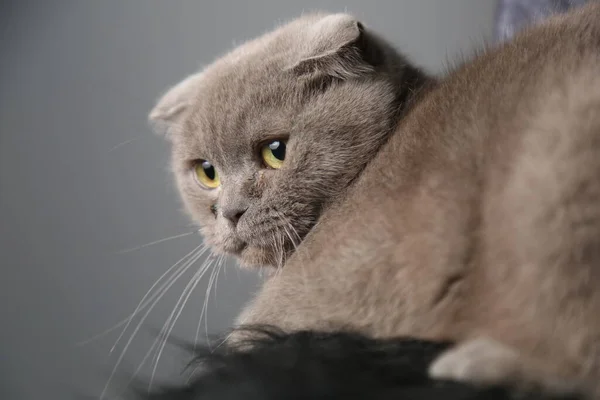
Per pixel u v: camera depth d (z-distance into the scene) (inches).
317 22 21.8
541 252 14.2
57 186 35.0
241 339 17.6
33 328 34.9
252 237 20.4
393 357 14.7
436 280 15.7
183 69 34.4
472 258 15.5
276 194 20.0
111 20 34.7
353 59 20.4
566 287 14.0
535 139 14.8
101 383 33.6
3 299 35.0
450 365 14.0
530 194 14.4
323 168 19.9
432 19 32.7
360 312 16.7
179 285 32.6
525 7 26.3
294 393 13.4
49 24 35.1
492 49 19.6
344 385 13.5
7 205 35.2
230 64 22.0
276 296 18.5
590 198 13.8
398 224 16.5
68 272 34.8
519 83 16.7
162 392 15.1
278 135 20.2
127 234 34.5
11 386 34.8
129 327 33.7
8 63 35.1
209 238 22.2
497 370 13.7
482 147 15.9
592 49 16.8
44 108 35.1
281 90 20.4
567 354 14.0
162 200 34.2
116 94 34.8
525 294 14.5
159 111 23.5
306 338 15.8
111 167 34.7
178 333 32.3
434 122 17.8
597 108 14.3
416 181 16.7
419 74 21.7
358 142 20.1
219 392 14.0
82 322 34.5
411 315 16.1
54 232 35.0
